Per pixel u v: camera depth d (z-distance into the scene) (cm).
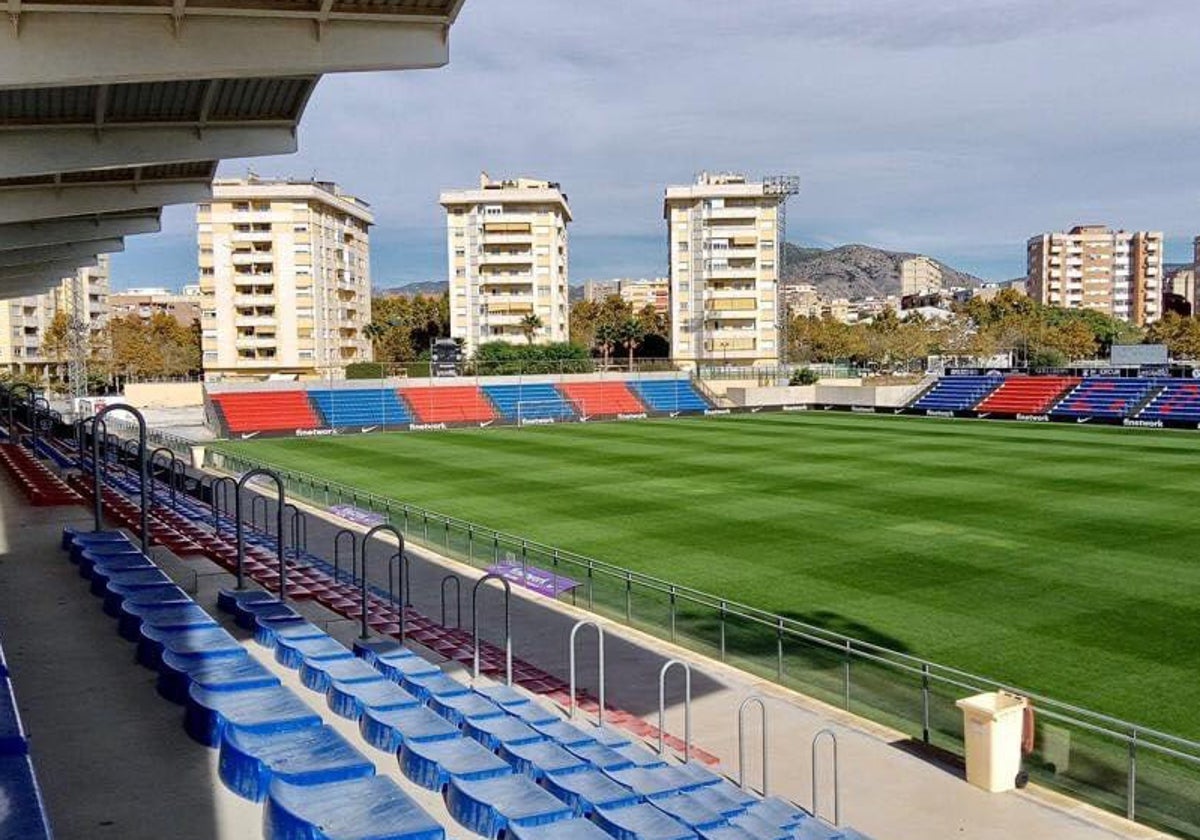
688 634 2597
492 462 6344
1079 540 3669
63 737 1090
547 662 2377
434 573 3325
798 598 2980
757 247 14138
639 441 7425
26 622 1516
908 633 2611
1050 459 5994
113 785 975
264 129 2803
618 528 4094
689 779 1517
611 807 1169
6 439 4475
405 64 2009
